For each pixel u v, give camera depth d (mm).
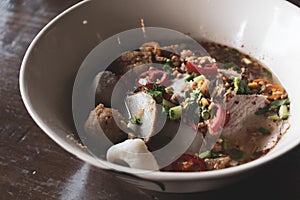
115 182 323
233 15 393
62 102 345
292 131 317
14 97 386
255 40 388
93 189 320
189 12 401
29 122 367
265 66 382
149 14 401
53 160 339
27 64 324
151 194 315
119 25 396
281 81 367
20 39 436
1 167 338
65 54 363
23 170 335
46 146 349
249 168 260
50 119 311
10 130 363
